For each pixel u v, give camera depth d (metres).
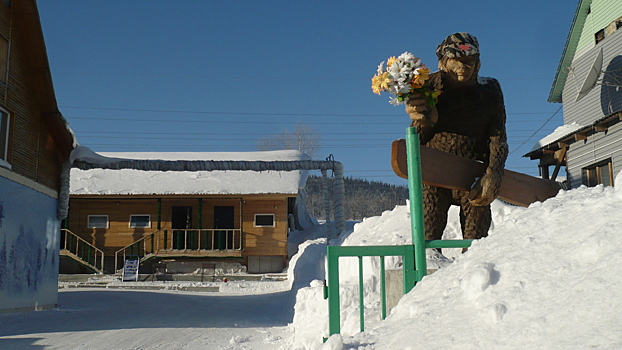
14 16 12.84
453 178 5.20
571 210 3.06
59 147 15.45
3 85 12.27
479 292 2.75
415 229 3.89
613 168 15.94
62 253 26.86
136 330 9.82
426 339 2.68
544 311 2.36
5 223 12.14
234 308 14.59
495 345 2.36
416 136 4.06
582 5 21.27
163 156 31.73
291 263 23.75
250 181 29.45
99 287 23.94
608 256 2.40
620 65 19.39
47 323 10.75
